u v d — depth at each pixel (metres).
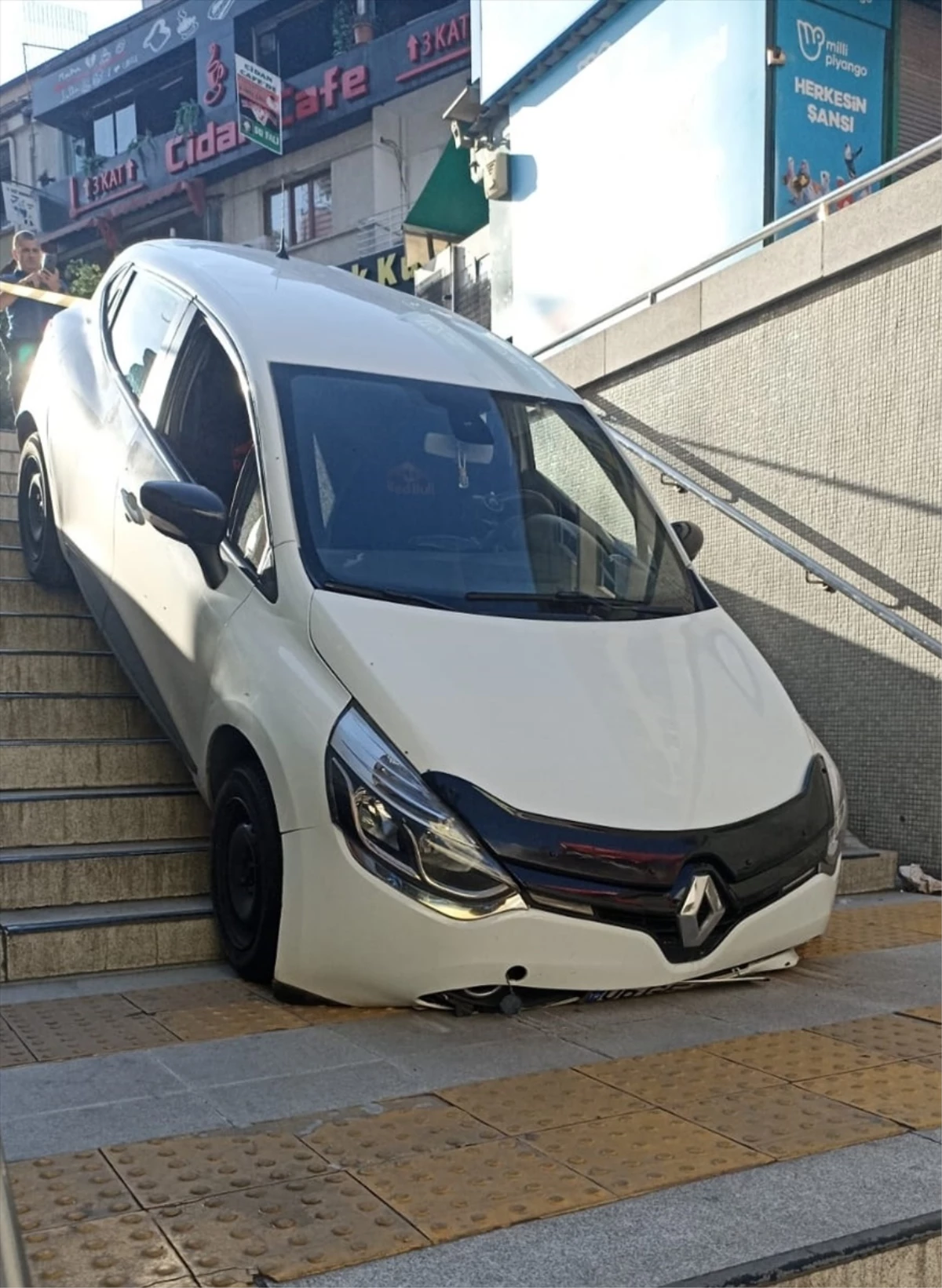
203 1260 2.24
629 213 10.82
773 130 9.44
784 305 7.25
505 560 4.48
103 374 6.16
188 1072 3.27
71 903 4.59
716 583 7.75
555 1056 3.46
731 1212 2.48
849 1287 2.33
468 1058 3.42
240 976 4.23
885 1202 2.54
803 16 9.54
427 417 4.83
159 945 4.40
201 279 5.47
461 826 3.57
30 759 5.21
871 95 10.01
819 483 7.02
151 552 5.11
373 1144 2.80
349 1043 3.53
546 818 3.64
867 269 6.73
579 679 4.10
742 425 7.56
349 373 4.86
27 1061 3.35
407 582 4.22
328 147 29.41
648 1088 3.21
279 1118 2.96
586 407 5.57
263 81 28.05
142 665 5.25
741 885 3.93
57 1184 2.56
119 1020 3.74
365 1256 2.27
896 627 6.11
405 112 28.22
